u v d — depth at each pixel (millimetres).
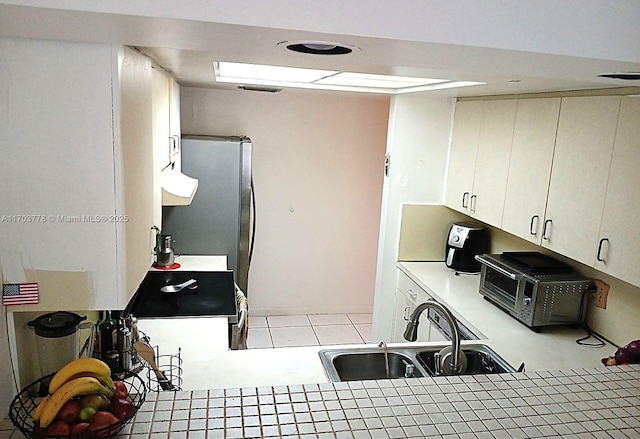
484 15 892
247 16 809
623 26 949
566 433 1198
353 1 837
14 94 1103
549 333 2557
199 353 2129
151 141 1566
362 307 4992
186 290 2820
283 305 4875
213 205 3705
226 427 1159
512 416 1260
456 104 3523
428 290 3197
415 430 1182
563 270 2668
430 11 868
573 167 2307
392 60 1108
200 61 1932
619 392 1398
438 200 3727
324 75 2561
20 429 1052
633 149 1960
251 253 4523
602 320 2521
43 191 1159
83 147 1148
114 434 1093
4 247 1172
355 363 2221
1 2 741
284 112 4414
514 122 2797
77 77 1109
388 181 3652
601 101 2133
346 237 4820
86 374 1104
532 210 2619
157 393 1290
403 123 3557
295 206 4648
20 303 1201
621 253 2020
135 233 1323
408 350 2283
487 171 3084
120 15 787
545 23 916
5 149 1128
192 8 792
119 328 1760
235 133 4379
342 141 4578
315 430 1163
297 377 1938
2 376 1191
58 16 808
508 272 2691
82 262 1209
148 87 1505
